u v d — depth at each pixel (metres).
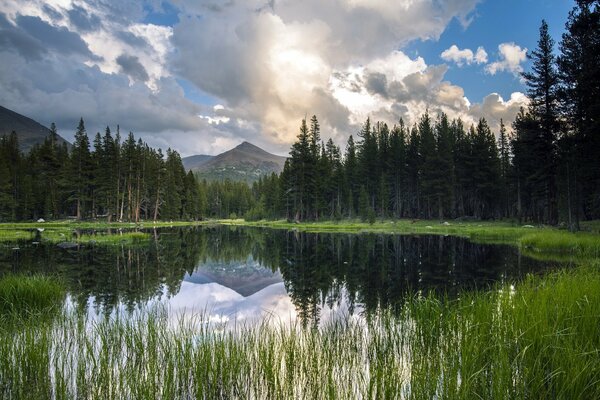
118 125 67.62
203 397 4.59
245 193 128.25
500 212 63.19
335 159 83.81
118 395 4.64
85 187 63.19
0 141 84.81
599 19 25.20
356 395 4.54
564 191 39.91
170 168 87.19
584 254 18.97
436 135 74.75
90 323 8.32
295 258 23.25
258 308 10.36
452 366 4.72
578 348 4.52
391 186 72.88
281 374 5.16
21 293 9.77
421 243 31.20
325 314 9.55
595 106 25.67
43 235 36.47
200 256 24.38
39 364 5.18
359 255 24.09
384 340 6.57
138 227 58.72
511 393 4.03
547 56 34.38
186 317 9.08
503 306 6.44
